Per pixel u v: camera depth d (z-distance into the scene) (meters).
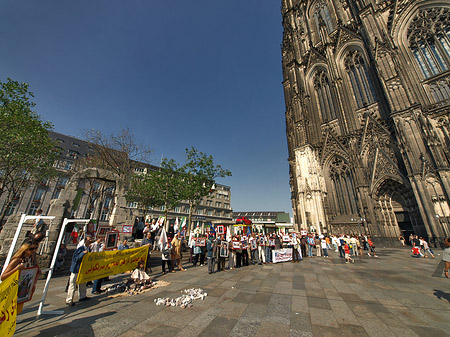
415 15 31.27
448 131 24.89
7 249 11.05
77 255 7.06
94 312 6.13
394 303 6.83
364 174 31.61
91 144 28.28
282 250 16.70
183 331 4.93
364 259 17.39
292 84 45.44
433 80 28.06
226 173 29.45
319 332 4.88
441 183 22.70
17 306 4.90
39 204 46.38
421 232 25.73
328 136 37.44
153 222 19.64
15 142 19.73
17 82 20.64
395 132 27.81
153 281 9.76
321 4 49.97
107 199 48.09
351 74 38.31
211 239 12.24
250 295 7.70
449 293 7.76
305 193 35.88
